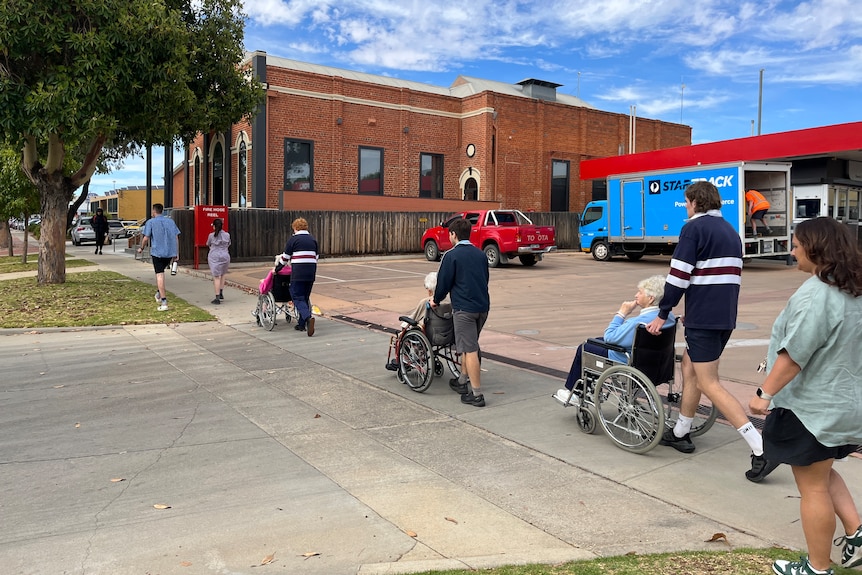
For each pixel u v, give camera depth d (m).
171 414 5.82
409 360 6.68
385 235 25.08
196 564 3.21
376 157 28.38
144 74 11.70
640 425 4.74
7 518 3.75
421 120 29.62
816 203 21.50
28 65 11.95
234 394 6.49
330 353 8.43
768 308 11.56
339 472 4.47
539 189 31.52
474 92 31.50
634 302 5.13
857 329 2.74
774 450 2.95
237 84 15.02
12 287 13.94
